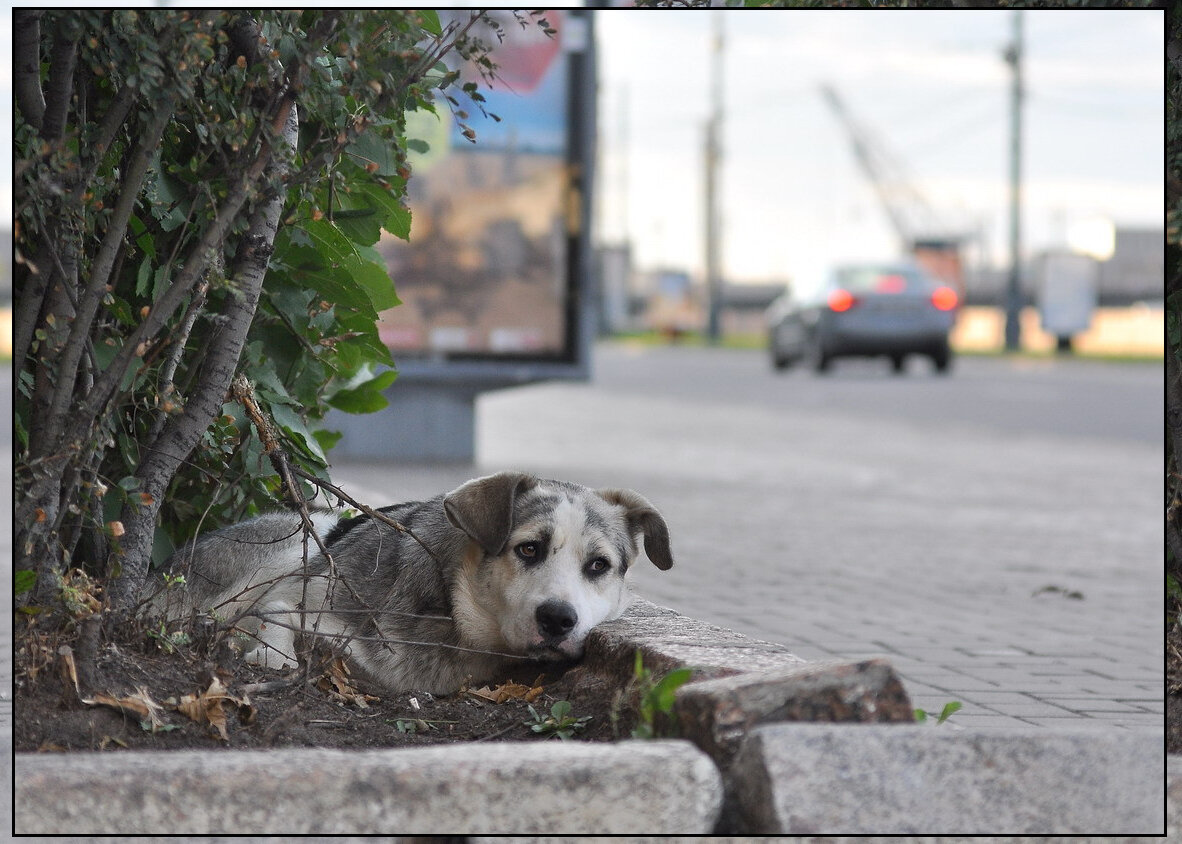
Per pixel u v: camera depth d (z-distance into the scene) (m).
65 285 3.94
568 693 4.60
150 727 3.75
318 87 4.09
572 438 18.14
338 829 3.14
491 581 4.84
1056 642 6.72
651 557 5.23
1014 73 47.56
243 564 5.00
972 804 3.28
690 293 79.94
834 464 15.47
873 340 34.19
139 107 4.14
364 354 5.48
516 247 14.27
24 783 3.06
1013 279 48.62
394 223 5.02
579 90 14.23
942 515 11.47
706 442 17.91
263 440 4.59
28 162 3.69
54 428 3.94
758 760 3.26
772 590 7.98
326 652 4.71
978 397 26.94
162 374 4.39
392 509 5.34
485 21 4.17
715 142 66.19
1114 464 15.82
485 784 3.18
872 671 3.59
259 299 4.95
